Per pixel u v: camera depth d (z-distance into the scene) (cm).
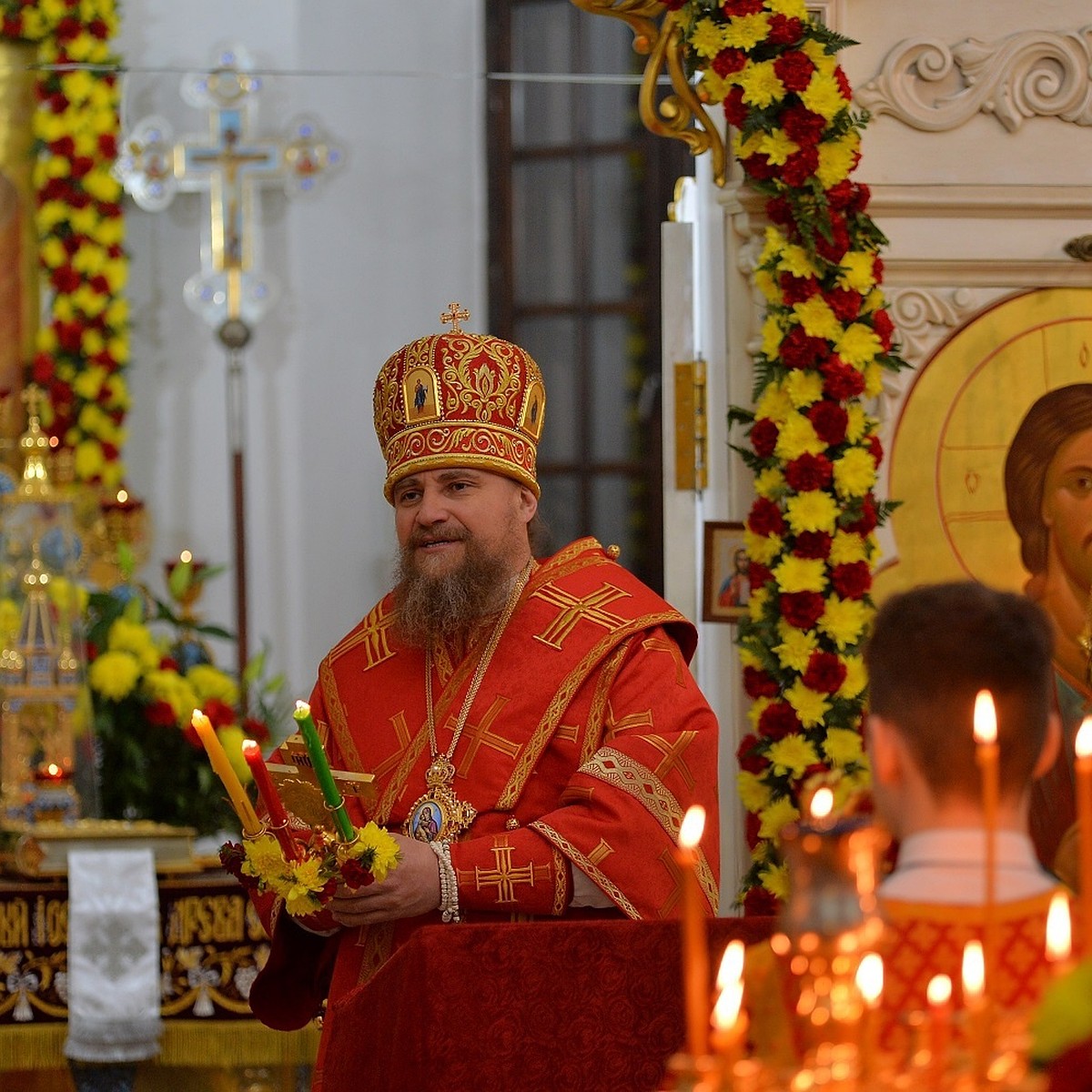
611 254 1120
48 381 1048
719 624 623
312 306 1145
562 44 1130
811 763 554
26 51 1088
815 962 195
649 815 433
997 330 622
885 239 581
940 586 236
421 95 1152
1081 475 616
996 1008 197
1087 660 595
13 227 1084
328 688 492
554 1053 309
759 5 575
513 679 464
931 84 623
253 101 1143
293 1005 475
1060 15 629
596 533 1114
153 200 1127
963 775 220
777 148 570
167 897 671
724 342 627
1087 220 626
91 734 727
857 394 571
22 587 729
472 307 1147
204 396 1140
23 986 658
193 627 827
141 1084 684
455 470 478
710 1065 186
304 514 1135
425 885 420
